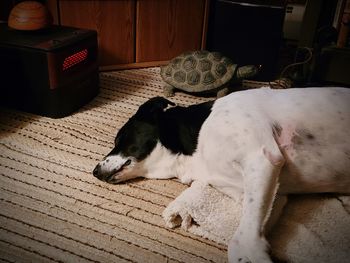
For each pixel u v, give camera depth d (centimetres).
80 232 102
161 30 222
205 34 234
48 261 93
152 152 118
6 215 107
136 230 103
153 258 95
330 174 104
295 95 111
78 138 150
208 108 117
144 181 125
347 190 109
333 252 94
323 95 110
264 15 200
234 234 93
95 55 181
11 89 166
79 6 199
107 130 157
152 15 216
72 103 168
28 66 155
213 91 188
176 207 104
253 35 207
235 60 219
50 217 107
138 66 228
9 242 98
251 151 100
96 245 98
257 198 93
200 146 111
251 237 88
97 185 122
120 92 194
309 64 210
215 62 187
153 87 202
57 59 152
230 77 183
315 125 103
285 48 272
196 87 185
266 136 101
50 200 114
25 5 162
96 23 206
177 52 234
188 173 117
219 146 105
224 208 108
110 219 107
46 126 158
